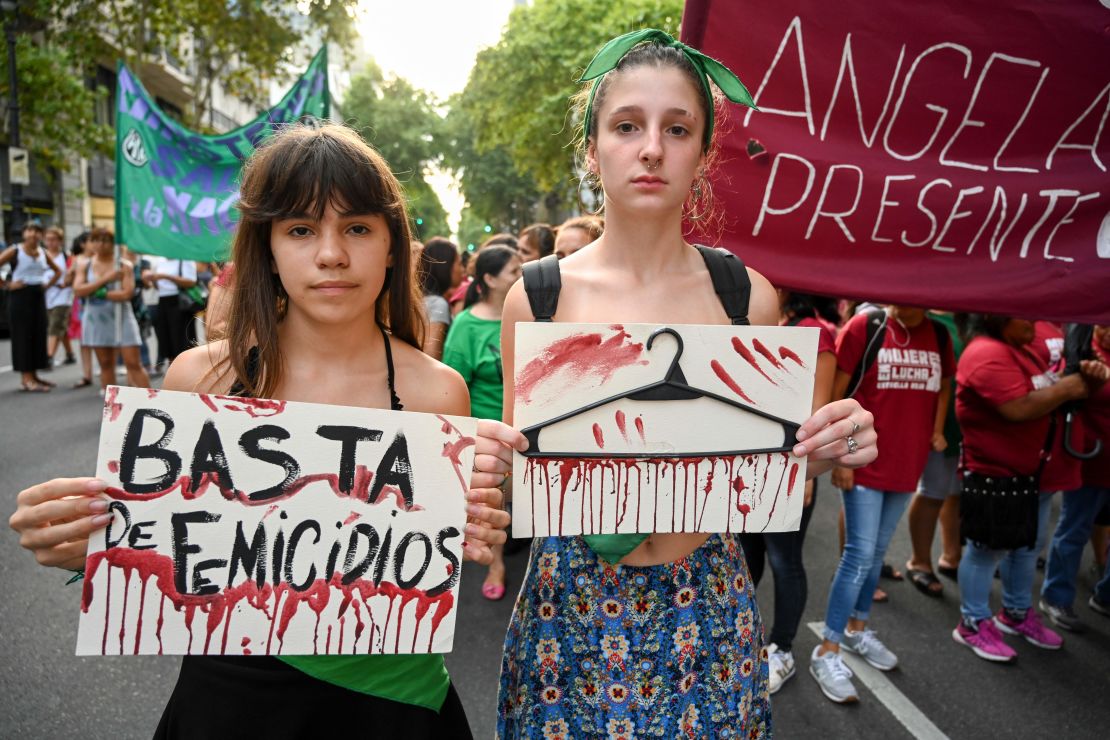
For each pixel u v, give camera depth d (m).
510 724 1.54
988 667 3.07
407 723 1.29
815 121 2.22
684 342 1.30
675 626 1.41
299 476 1.20
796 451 1.32
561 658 1.44
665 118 1.29
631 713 1.40
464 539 1.27
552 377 1.29
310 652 1.21
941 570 4.05
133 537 1.16
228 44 19.19
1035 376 3.02
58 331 9.89
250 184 1.21
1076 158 2.21
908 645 3.26
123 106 5.53
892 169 2.23
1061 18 2.12
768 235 2.28
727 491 1.34
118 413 1.15
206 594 1.18
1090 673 3.04
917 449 2.86
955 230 2.25
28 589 3.45
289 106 5.50
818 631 3.41
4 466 5.36
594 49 16.61
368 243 1.22
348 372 1.33
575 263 1.47
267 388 1.29
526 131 18.95
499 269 3.38
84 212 23.59
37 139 18.70
